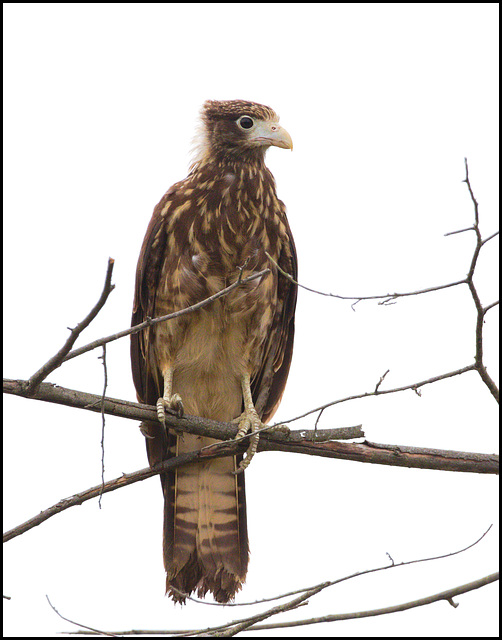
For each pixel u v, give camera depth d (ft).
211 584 34.37
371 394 24.61
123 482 29.50
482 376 24.75
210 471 35.22
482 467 29.14
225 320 35.68
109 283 22.13
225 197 35.42
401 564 23.94
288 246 36.65
